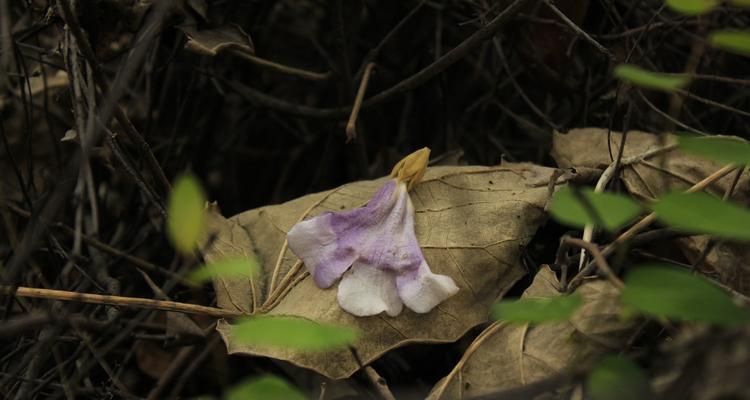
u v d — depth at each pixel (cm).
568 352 41
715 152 37
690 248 44
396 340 42
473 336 45
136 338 45
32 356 43
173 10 48
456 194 46
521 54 53
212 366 49
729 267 44
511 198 46
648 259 45
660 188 46
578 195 35
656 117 53
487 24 48
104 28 48
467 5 54
